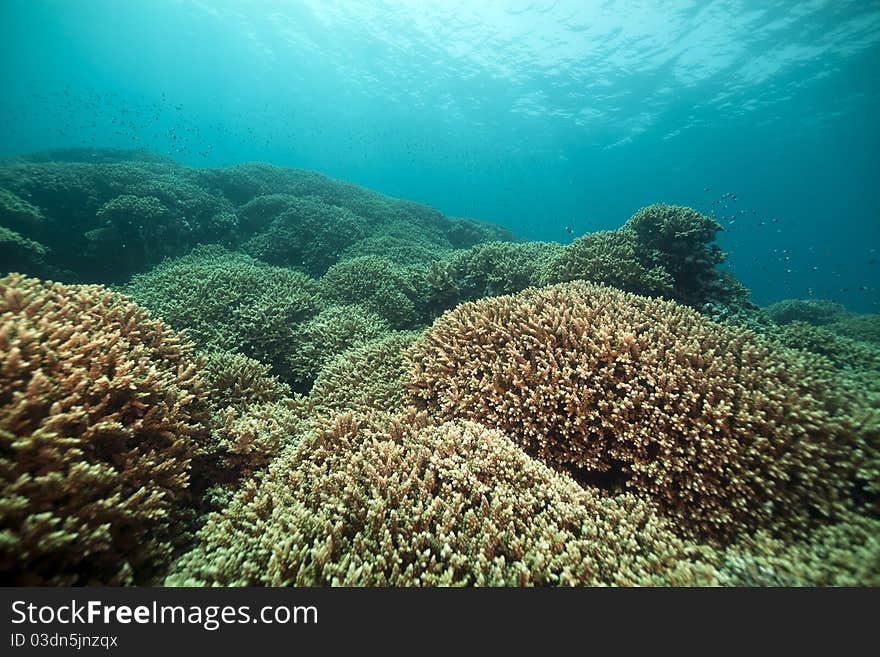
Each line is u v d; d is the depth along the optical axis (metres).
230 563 3.18
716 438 4.09
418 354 6.23
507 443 4.32
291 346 8.38
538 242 14.12
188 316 8.26
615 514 3.57
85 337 4.00
